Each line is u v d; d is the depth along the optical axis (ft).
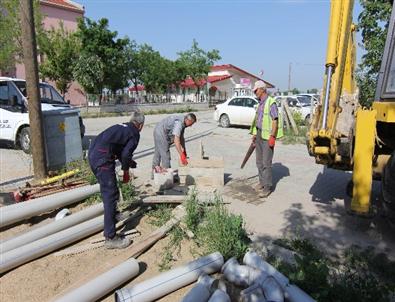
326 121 16.12
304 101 67.82
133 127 14.79
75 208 18.35
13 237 14.53
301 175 27.37
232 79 162.61
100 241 14.98
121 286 12.23
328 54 15.74
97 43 86.63
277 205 20.25
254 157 33.91
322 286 11.48
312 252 14.51
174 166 28.48
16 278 12.45
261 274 11.50
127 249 14.52
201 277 11.65
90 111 88.22
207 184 22.99
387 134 16.24
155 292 11.34
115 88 102.17
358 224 17.52
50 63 82.17
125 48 101.81
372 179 17.16
